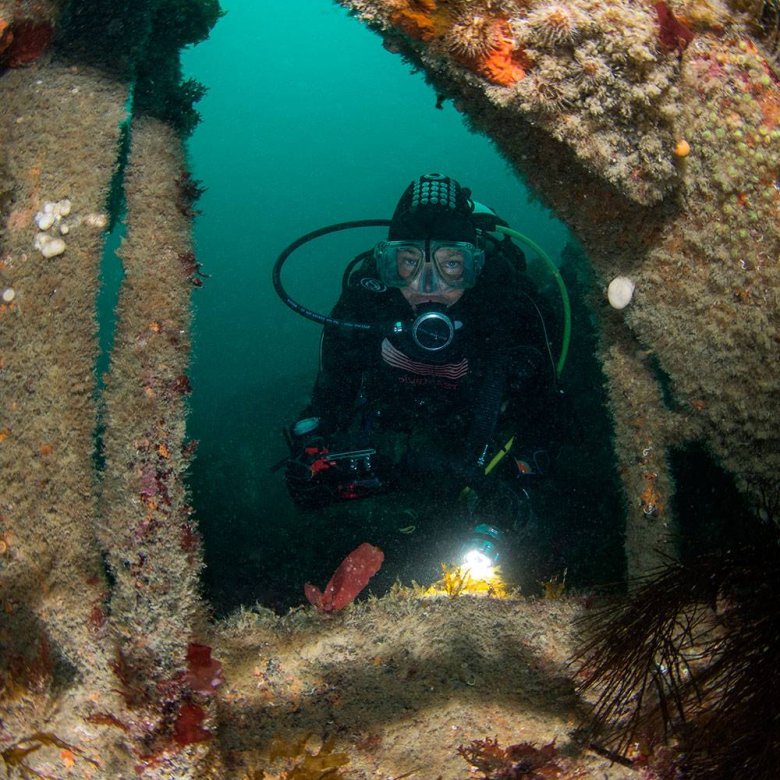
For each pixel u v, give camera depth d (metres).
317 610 2.06
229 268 36.94
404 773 1.56
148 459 1.68
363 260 3.80
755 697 1.41
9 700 1.52
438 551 3.50
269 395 7.69
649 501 2.10
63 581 1.73
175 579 1.62
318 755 1.55
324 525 4.03
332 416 3.66
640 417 2.13
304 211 54.81
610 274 2.01
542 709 1.72
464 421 3.62
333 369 3.65
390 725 1.67
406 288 3.43
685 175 1.67
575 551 3.25
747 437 1.89
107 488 1.70
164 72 2.14
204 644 1.71
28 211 1.81
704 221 1.74
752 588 1.61
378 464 3.13
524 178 1.97
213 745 1.54
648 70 1.51
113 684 1.60
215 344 18.34
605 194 1.82
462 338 3.42
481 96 1.71
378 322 3.44
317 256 36.41
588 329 4.59
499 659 1.86
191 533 1.71
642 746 1.56
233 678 1.81
